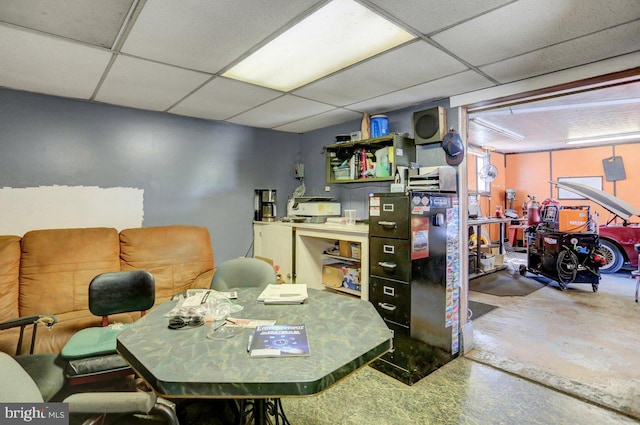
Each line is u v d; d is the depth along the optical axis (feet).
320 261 11.73
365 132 10.73
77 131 9.74
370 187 11.63
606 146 22.50
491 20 5.37
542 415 6.59
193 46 6.39
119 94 9.30
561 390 7.45
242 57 6.88
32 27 5.63
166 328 4.60
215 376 3.30
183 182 11.76
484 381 7.88
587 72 7.10
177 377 3.28
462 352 9.24
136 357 3.73
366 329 4.52
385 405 6.95
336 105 10.31
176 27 5.67
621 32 5.72
